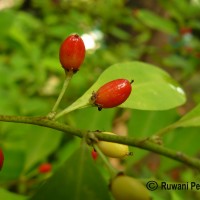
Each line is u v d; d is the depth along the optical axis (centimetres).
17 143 13
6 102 15
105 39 25
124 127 16
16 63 18
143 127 11
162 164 11
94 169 6
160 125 11
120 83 6
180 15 16
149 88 8
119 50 22
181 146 11
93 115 11
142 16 16
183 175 14
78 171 6
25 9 27
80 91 17
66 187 5
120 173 5
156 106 8
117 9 23
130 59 20
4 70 18
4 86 17
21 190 11
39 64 19
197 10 17
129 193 5
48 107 15
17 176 11
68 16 23
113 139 6
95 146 6
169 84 8
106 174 10
